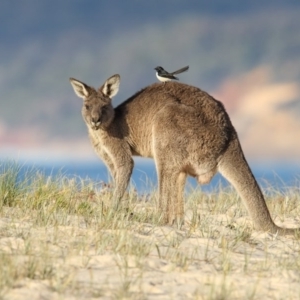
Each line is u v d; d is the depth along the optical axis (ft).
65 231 109.70
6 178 135.64
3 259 91.35
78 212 126.11
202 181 131.95
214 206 147.95
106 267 95.09
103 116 141.18
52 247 101.09
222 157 130.00
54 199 132.05
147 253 101.81
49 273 89.56
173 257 101.19
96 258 97.66
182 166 131.03
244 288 90.79
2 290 83.15
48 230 110.63
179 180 132.16
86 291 85.76
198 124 130.52
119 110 142.51
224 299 85.87
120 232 106.42
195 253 104.68
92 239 106.11
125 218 121.08
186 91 135.74
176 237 112.16
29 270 89.45
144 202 149.59
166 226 122.72
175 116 131.23
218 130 130.52
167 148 131.13
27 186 137.39
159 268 97.19
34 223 114.11
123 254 99.50
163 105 135.95
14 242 102.89
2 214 121.39
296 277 96.63
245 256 102.83
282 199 157.28
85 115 144.05
